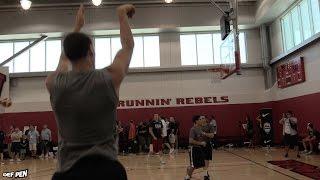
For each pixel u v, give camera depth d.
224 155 14.99
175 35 20.83
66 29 19.81
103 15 20.02
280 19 18.94
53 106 1.63
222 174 9.84
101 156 1.56
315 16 15.53
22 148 17.41
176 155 16.02
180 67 20.44
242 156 14.34
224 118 20.25
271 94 19.91
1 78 15.47
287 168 10.49
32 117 19.86
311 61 15.84
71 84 1.60
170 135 17.53
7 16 19.80
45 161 15.80
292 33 17.78
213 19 20.05
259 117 19.23
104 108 1.59
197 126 8.27
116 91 1.64
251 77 20.70
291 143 13.36
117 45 20.72
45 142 18.12
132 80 20.53
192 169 8.39
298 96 17.03
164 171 10.87
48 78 1.71
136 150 18.48
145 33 20.72
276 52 19.66
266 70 20.44
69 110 1.58
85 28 19.89
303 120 16.61
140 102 20.27
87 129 1.58
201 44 20.86
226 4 20.03
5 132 19.58
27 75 20.16
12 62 20.42
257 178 9.03
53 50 20.50
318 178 8.71
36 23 19.81
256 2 19.84
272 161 12.27
